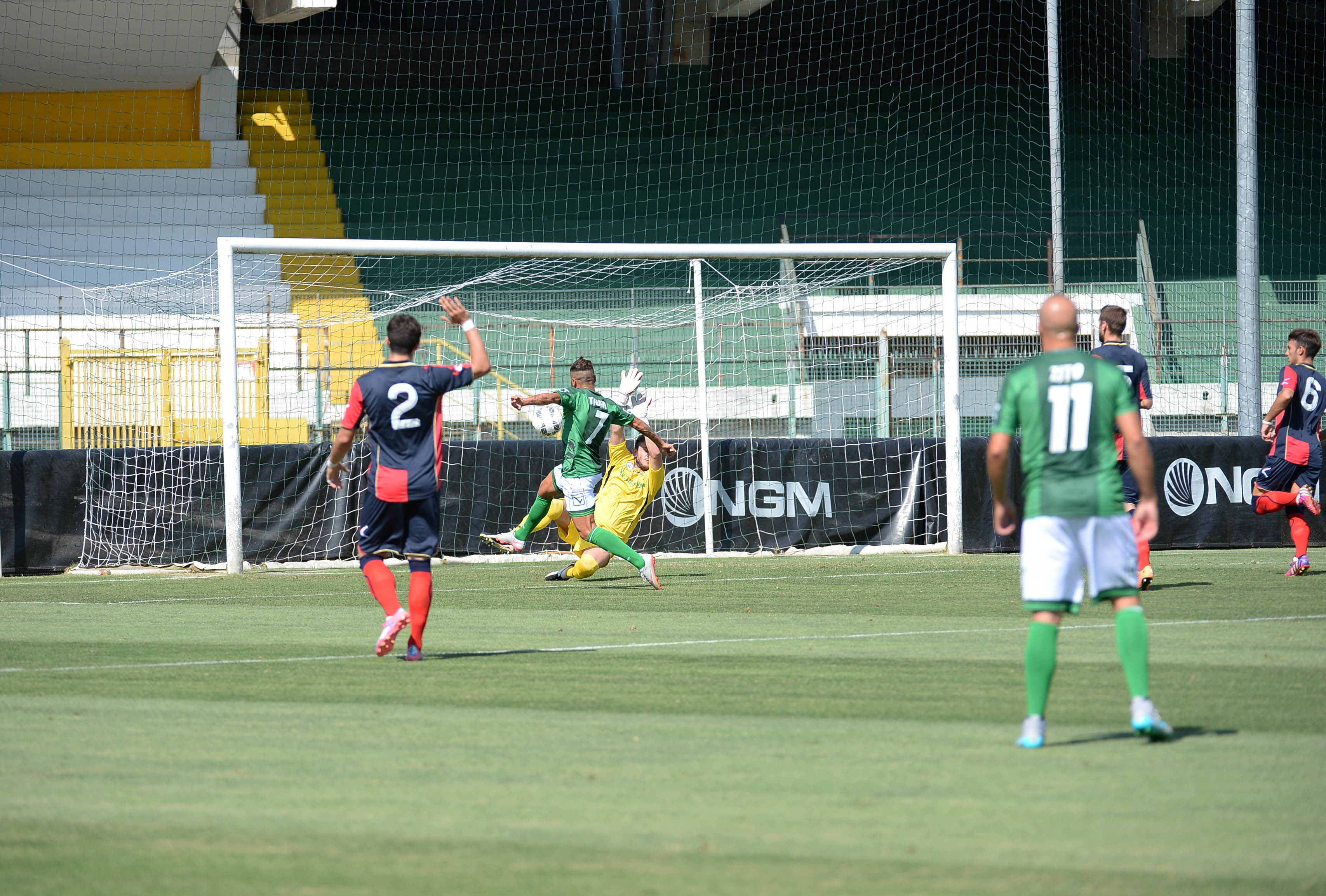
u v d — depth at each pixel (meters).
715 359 70.00
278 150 101.88
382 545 25.64
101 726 19.38
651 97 114.75
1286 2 115.56
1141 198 105.12
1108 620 30.88
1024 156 109.69
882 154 110.44
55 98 94.62
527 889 11.83
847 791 15.33
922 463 53.31
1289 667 24.11
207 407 60.53
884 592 38.19
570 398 39.53
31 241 85.94
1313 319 80.62
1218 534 53.34
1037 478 17.59
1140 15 112.19
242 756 17.34
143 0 79.00
